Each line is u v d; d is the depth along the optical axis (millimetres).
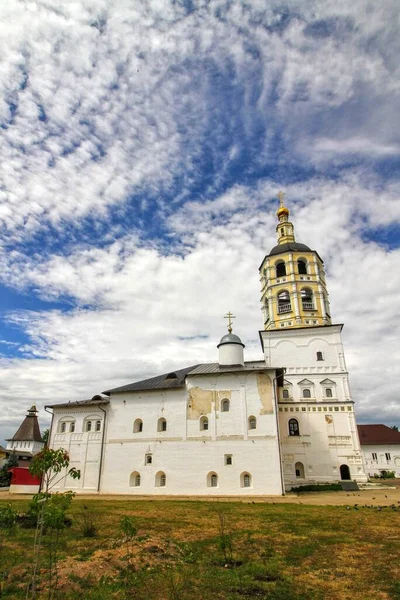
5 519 14664
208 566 10875
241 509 21688
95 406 38156
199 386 34969
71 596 8789
